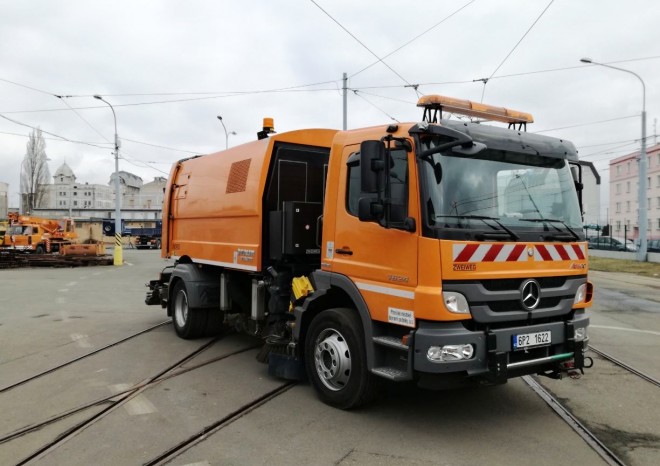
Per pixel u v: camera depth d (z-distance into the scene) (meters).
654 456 4.12
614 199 74.75
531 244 4.64
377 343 4.71
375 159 4.53
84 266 27.92
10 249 33.09
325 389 5.30
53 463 3.96
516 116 5.54
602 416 5.02
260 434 4.54
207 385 5.96
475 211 4.50
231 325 8.19
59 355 7.37
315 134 7.06
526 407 5.27
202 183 8.42
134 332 9.06
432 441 4.39
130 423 4.78
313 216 6.43
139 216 82.25
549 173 5.07
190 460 4.01
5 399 5.46
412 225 4.37
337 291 5.43
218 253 7.69
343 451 4.18
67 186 114.94
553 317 4.82
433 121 4.68
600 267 27.47
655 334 9.30
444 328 4.22
